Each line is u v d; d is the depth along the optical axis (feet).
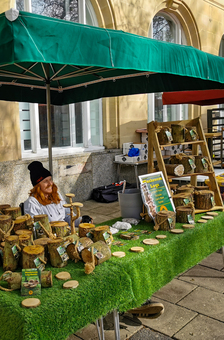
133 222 9.70
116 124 25.44
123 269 6.63
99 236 7.38
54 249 6.63
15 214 7.92
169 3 28.58
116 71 12.21
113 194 23.22
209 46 33.32
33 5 20.61
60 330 5.25
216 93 18.78
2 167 18.20
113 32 6.70
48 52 5.70
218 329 8.80
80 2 23.16
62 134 23.26
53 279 6.15
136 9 25.29
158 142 10.50
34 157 20.65
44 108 21.97
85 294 5.71
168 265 8.00
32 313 5.03
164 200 9.96
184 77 12.31
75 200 22.82
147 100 28.89
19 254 6.52
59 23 5.86
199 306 9.89
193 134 11.41
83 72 12.37
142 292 7.12
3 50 5.46
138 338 8.49
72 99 15.67
